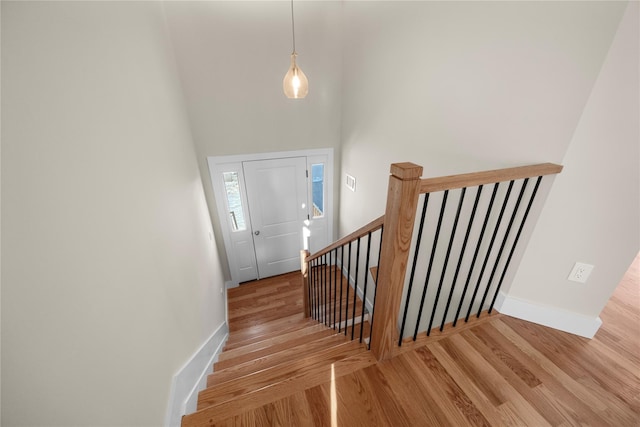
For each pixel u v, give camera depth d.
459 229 1.83
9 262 0.58
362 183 3.24
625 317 1.65
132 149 1.28
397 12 2.11
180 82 2.69
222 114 3.07
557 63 1.12
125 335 0.98
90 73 0.99
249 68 2.96
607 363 1.31
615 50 0.98
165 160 1.79
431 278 2.21
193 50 2.69
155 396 1.15
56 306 0.69
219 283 3.34
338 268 4.46
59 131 0.78
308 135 3.55
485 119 1.51
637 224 1.22
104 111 1.06
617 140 1.11
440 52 1.75
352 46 2.95
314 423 1.06
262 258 4.13
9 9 0.64
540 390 1.18
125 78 1.30
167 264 1.53
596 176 1.19
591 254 1.34
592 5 0.98
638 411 1.11
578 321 1.46
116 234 1.02
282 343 2.23
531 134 1.28
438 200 1.98
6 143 0.60
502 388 1.18
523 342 1.42
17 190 0.62
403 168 0.90
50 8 0.79
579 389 1.18
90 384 0.77
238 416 1.09
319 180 3.94
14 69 0.64
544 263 1.43
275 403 1.14
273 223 3.96
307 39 3.03
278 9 2.79
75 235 0.79
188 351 1.70
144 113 1.50
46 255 0.68
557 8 1.08
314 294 2.98
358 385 1.20
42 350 0.63
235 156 3.33
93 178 0.92
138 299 1.12
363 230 1.29
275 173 3.64
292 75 1.98
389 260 1.08
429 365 1.29
